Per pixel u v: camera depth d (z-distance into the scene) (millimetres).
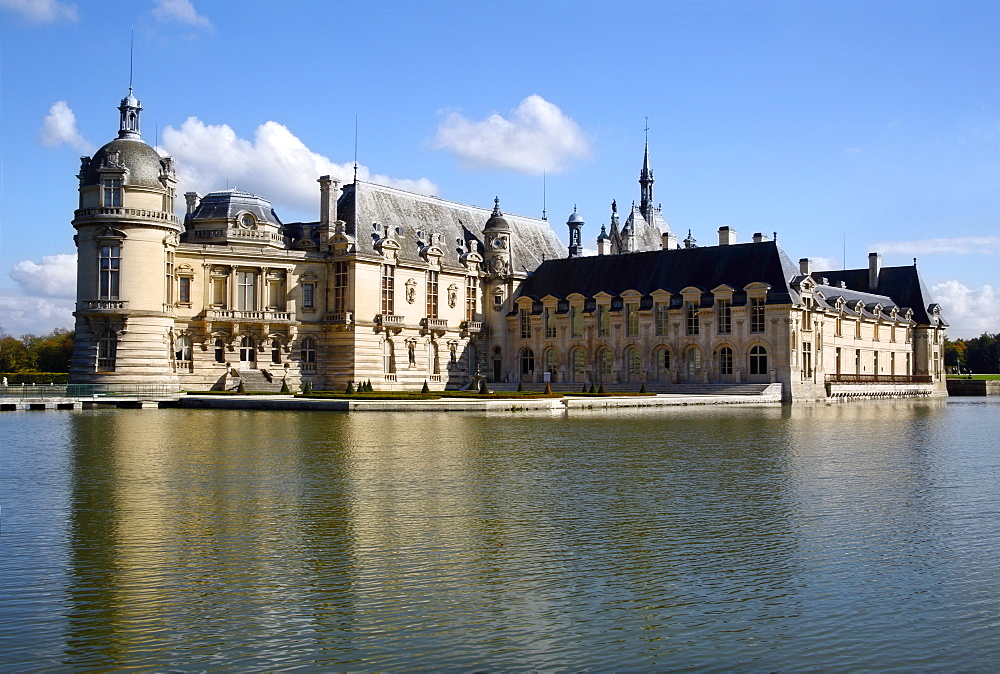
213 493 37375
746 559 27531
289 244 121000
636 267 132625
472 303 135250
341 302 116938
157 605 23406
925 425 76312
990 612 23062
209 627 21922
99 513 33469
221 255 109750
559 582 25250
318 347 117000
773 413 90375
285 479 40844
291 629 21797
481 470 43844
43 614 22766
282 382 107625
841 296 142500
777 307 117562
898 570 26500
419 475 42125
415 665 19797
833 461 48375
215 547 28703
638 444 55875
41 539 29703
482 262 137375
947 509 34812
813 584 25188
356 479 40938
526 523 32031
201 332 108375
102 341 99250
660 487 39281
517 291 139875
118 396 93000
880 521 32656
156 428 64875
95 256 99250
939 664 19969
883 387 145250
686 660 20094
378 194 124812
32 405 86438
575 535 30328
